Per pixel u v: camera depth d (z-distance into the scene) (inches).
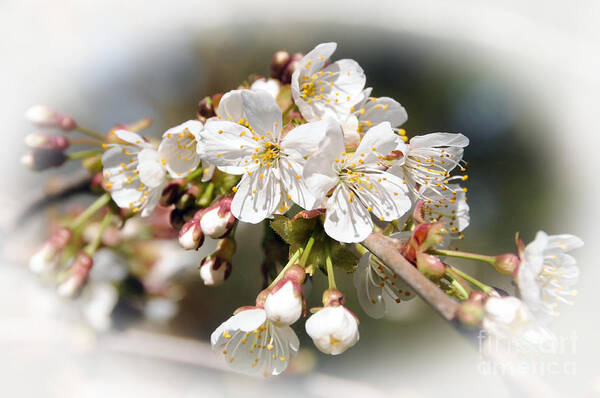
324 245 14.8
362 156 14.7
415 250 14.4
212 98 15.5
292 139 14.7
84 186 16.9
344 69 15.7
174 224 15.6
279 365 14.9
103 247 17.6
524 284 14.3
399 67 25.2
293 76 15.3
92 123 21.8
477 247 24.1
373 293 15.2
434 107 25.4
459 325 13.5
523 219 25.1
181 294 18.6
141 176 15.4
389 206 14.7
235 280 20.4
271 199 14.8
